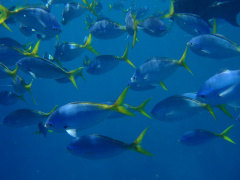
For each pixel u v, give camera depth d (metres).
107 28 4.95
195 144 4.26
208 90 2.95
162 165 18.83
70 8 5.25
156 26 4.58
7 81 32.22
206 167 17.59
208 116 19.64
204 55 3.96
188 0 5.80
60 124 2.94
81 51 4.95
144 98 27.03
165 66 3.88
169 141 20.42
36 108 32.88
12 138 25.17
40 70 3.71
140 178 18.48
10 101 5.26
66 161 22.41
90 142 3.13
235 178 15.87
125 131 23.52
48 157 23.31
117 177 19.17
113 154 3.06
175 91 26.95
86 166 20.98
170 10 4.45
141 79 4.09
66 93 35.59
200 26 4.43
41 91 34.72
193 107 3.51
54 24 3.92
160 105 3.70
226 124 18.59
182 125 20.78
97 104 2.89
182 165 18.33
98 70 5.12
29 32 5.17
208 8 5.70
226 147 17.89
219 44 3.76
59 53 4.89
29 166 22.86
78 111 2.90
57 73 3.77
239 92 2.77
